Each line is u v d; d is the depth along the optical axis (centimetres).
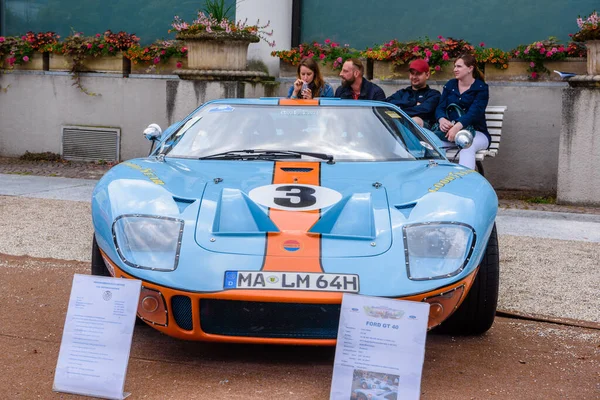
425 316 258
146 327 375
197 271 296
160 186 345
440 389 299
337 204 331
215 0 948
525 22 907
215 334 298
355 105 444
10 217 644
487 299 358
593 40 747
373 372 261
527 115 850
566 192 773
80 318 283
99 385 279
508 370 325
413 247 307
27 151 1091
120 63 1033
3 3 1176
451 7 940
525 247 568
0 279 458
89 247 546
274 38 959
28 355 329
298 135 415
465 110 707
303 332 295
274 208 328
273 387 295
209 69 904
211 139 417
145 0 1097
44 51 1065
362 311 264
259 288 288
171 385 297
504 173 866
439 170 383
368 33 980
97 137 1053
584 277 486
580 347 359
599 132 752
